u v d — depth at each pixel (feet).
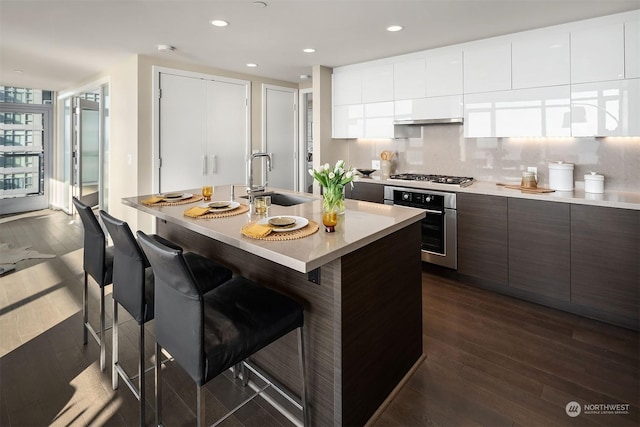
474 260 10.94
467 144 12.84
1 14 9.22
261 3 8.45
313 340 5.71
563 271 9.30
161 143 13.74
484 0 8.27
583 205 8.84
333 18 9.41
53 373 6.90
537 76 10.08
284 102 17.92
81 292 10.64
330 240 5.28
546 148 11.14
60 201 23.25
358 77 14.15
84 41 11.37
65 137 22.20
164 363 7.27
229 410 6.04
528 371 7.00
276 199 10.36
